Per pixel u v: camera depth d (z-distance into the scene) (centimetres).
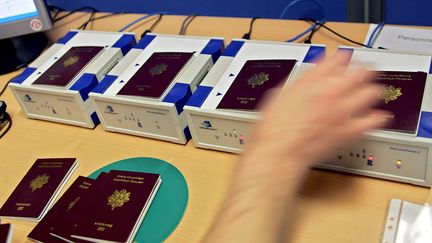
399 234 61
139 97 85
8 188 89
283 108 31
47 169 90
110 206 75
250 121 73
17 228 78
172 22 130
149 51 99
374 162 69
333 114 30
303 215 68
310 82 32
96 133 99
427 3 132
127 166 87
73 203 78
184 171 83
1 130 106
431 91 69
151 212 75
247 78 81
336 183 73
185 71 89
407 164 67
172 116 83
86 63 100
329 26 109
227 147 83
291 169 28
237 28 119
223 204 28
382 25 103
